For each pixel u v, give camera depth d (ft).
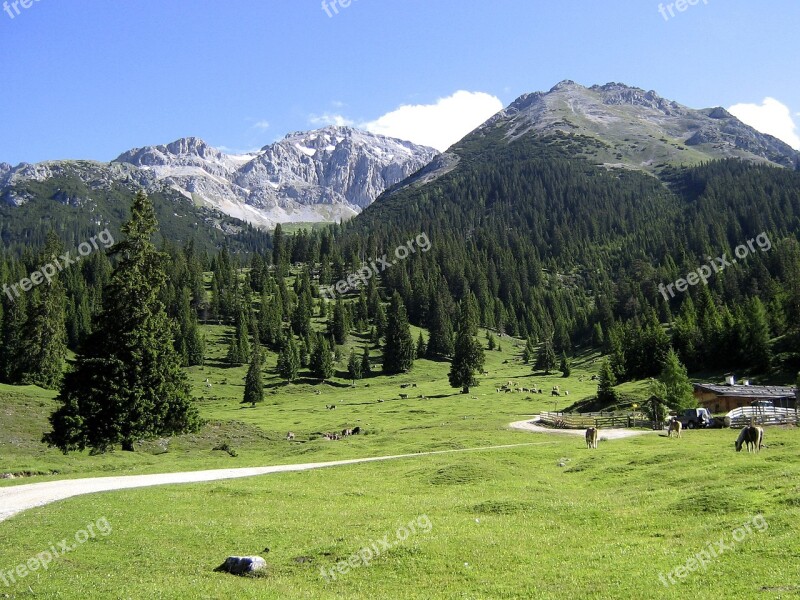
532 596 58.95
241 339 650.43
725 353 385.50
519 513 94.53
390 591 62.69
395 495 117.70
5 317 434.30
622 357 433.07
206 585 62.49
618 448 177.47
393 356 614.75
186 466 167.84
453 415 339.36
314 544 79.51
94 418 183.73
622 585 59.21
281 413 410.31
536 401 402.31
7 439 221.05
